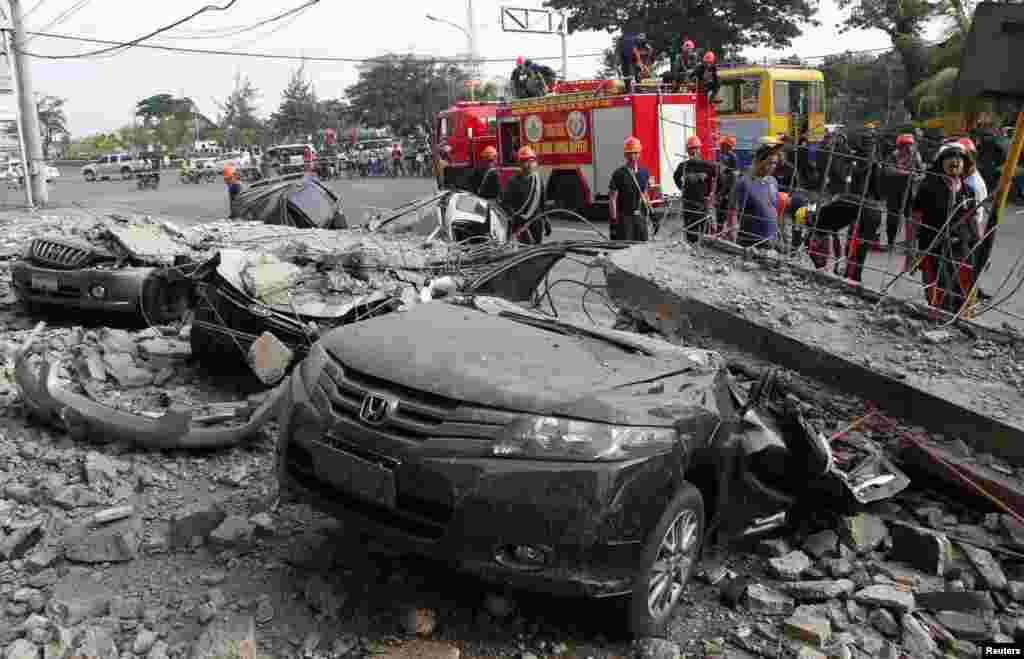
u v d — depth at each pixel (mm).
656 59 39125
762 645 3355
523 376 3197
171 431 4641
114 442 4750
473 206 10461
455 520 2898
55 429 4934
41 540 3760
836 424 5520
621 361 3602
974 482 4695
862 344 6258
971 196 7309
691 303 6914
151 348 6395
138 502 4191
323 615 3264
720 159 12164
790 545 4336
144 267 7199
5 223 10617
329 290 6547
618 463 2965
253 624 3111
